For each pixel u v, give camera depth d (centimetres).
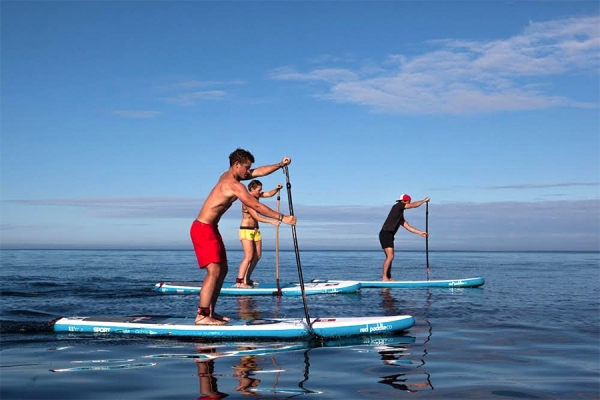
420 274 1612
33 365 429
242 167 584
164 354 470
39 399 335
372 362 440
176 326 558
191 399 334
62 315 707
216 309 784
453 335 571
